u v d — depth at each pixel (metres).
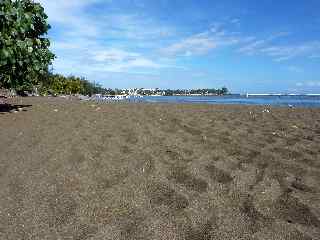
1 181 5.08
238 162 6.09
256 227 3.76
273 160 6.25
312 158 6.41
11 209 4.17
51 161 6.06
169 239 3.51
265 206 4.28
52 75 60.97
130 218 3.94
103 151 6.74
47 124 10.06
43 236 3.59
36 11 13.11
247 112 15.23
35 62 13.20
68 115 12.35
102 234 3.60
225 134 8.77
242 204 4.33
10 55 11.98
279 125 10.77
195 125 10.24
